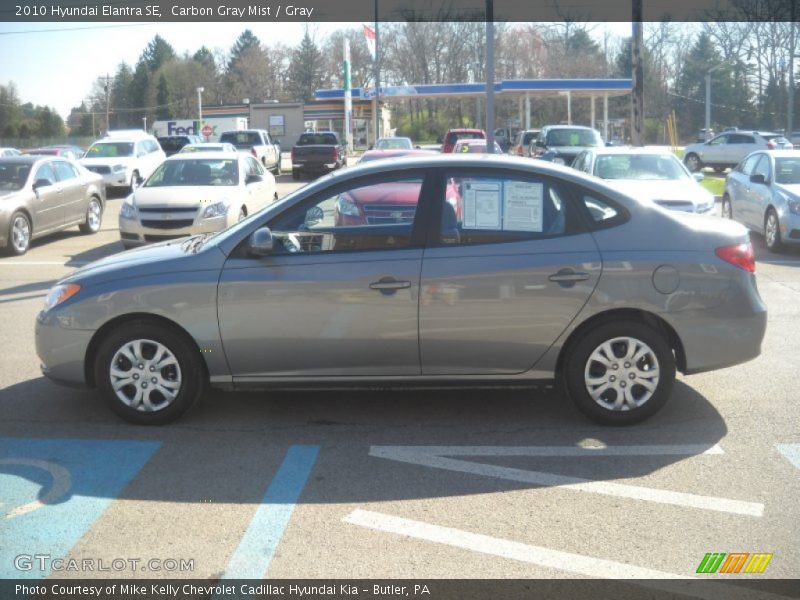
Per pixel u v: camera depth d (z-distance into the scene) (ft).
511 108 256.11
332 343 17.90
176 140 131.64
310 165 114.01
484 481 15.49
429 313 17.69
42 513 14.26
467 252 17.72
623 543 13.01
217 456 16.83
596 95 154.81
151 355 18.49
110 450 17.20
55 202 49.75
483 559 12.55
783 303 31.19
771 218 43.42
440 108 262.26
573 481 15.44
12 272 40.34
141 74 337.72
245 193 44.86
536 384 18.26
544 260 17.62
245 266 17.94
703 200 40.14
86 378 18.79
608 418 18.10
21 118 286.46
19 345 26.14
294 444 17.47
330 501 14.66
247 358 18.12
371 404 20.01
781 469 15.89
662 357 17.84
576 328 17.84
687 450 16.90
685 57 253.65
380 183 18.26
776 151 47.32
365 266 17.74
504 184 17.97
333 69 302.66
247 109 206.90
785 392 20.58
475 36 226.17
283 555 12.75
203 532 13.53
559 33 231.30
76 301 18.35
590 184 18.11
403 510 14.28
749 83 244.42
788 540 13.07
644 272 17.63
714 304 17.80
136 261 18.65
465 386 18.28
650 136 253.03
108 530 13.62
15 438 17.94
